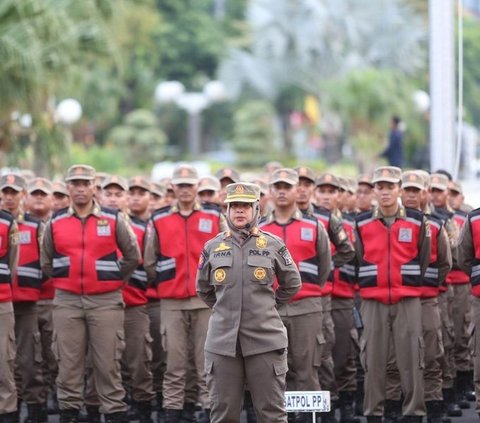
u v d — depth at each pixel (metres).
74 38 48.19
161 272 28.75
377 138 100.19
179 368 28.56
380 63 126.00
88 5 49.97
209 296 22.98
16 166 48.81
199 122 144.75
